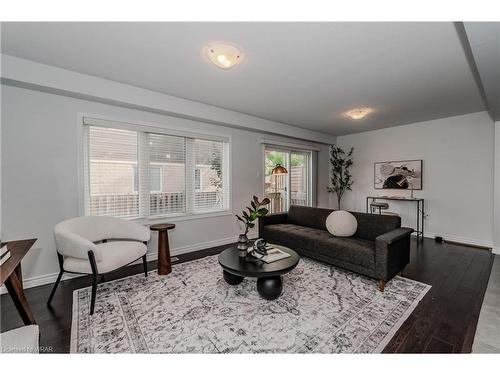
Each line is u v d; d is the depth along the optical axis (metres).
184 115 3.30
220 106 3.58
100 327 1.71
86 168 2.74
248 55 2.09
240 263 2.12
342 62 2.22
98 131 2.83
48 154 2.48
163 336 1.60
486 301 2.05
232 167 4.13
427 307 1.96
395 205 4.88
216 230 3.93
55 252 2.52
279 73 2.45
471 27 1.42
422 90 2.92
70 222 2.30
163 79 2.61
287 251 2.43
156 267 2.92
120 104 2.81
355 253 2.47
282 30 1.73
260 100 3.31
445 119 4.20
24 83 2.21
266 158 4.89
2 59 2.07
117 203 2.98
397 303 2.02
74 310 1.94
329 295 2.17
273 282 2.01
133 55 2.09
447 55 2.09
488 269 2.81
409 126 4.67
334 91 2.97
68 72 2.38
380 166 5.15
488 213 3.77
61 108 2.53
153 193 3.28
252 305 2.00
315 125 4.82
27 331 1.02
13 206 2.32
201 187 3.80
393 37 1.82
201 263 3.05
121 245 2.39
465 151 3.98
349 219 2.93
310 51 2.02
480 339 1.56
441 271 2.75
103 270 2.00
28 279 2.38
